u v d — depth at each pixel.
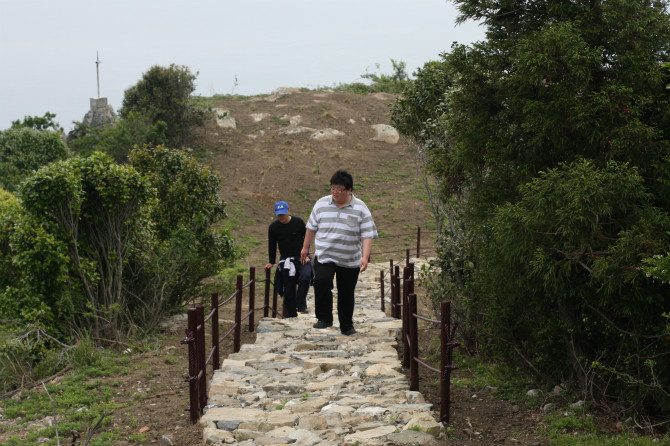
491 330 7.43
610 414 6.03
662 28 6.08
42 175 9.61
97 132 29.19
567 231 5.37
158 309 10.89
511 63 6.68
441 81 10.62
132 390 7.66
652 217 5.43
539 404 6.50
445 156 7.90
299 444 4.90
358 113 35.41
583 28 6.27
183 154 13.02
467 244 8.85
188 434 5.73
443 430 5.29
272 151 30.83
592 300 5.97
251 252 21.70
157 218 12.34
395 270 11.04
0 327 10.19
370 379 6.77
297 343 8.41
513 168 6.82
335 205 8.36
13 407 7.16
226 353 9.41
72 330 9.78
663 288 5.59
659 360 5.69
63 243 9.74
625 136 5.67
